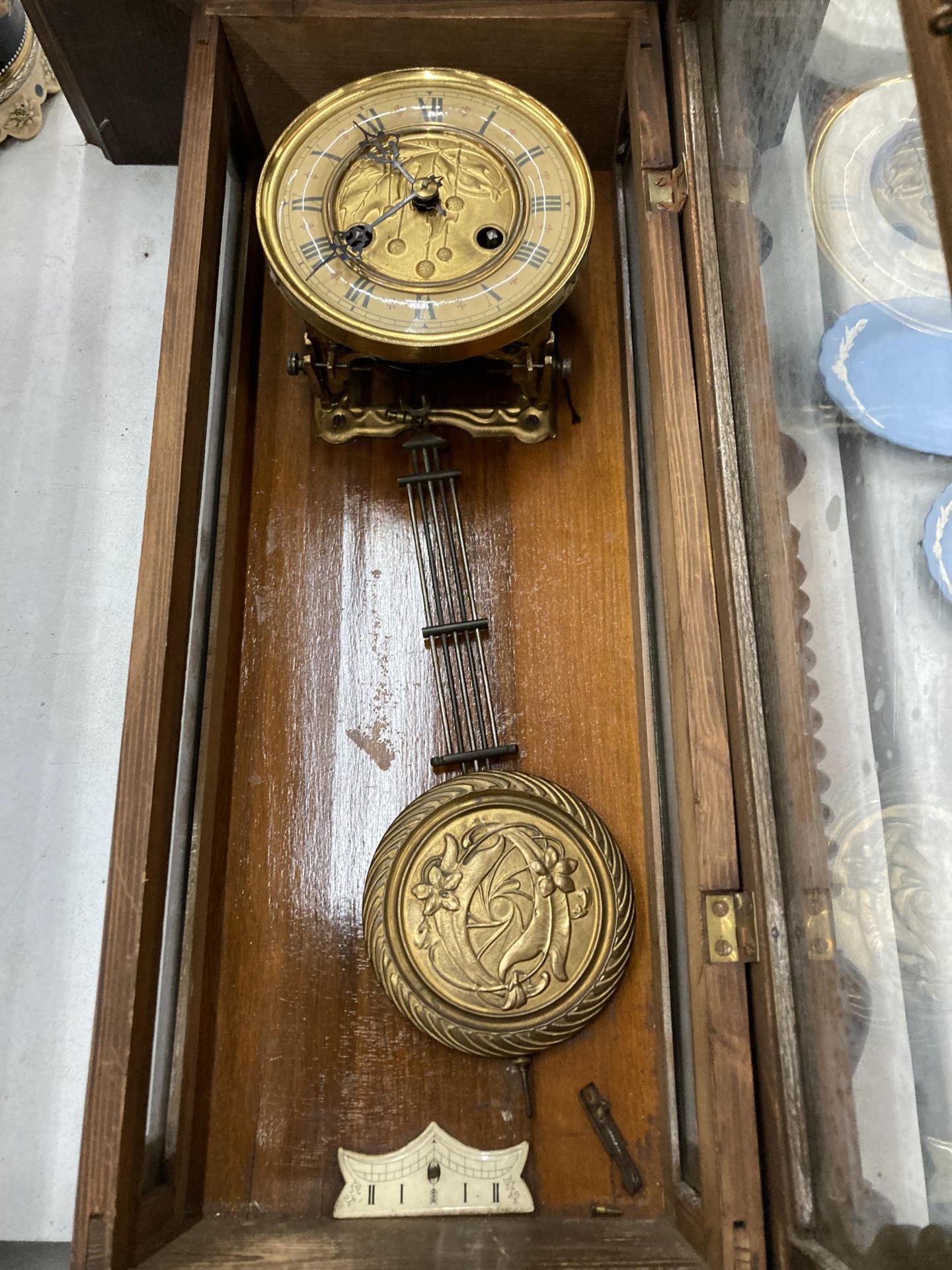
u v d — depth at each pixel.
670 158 0.55
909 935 0.34
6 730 0.59
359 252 0.54
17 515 0.63
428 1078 0.49
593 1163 0.48
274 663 0.56
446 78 0.58
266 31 0.58
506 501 0.59
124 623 0.61
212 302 0.54
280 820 0.53
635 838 0.53
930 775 0.34
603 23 0.58
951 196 0.27
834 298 0.40
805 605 0.41
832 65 0.40
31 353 0.66
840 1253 0.35
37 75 0.72
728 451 0.47
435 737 0.55
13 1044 0.54
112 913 0.41
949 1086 0.31
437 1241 0.43
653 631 0.54
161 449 0.48
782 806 0.42
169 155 0.70
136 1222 0.40
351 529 0.59
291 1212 0.47
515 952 0.49
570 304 0.64
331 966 0.51
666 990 0.49
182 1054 0.46
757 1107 0.40
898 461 0.37
